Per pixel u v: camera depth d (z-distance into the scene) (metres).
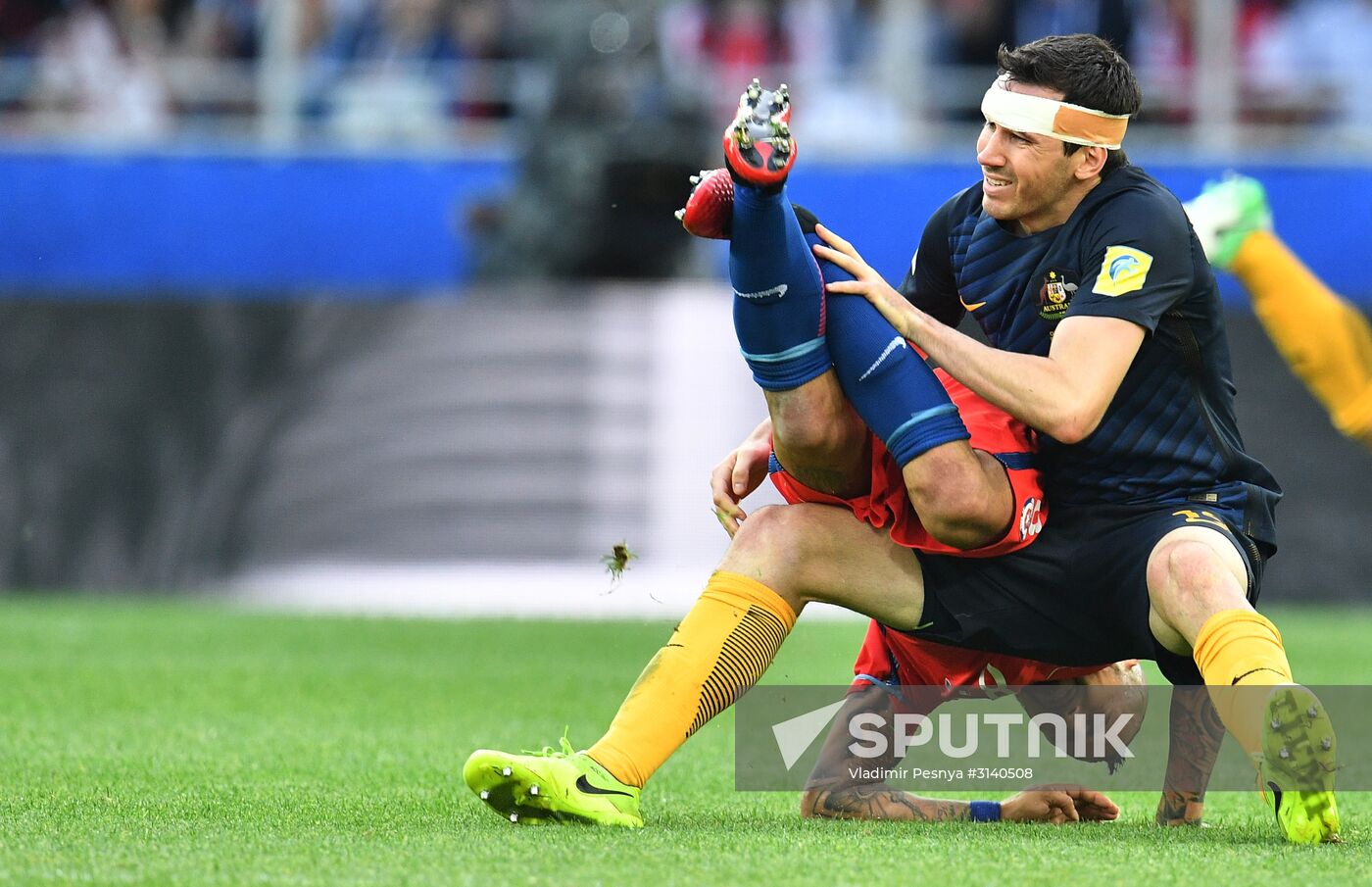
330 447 36.94
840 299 11.16
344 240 45.03
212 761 15.33
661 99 43.62
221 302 37.34
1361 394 29.89
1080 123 11.45
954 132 47.81
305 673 23.77
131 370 37.38
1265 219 26.56
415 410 36.91
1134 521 11.40
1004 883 9.00
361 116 47.94
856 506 11.69
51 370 37.53
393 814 11.79
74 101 48.34
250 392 37.19
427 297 37.12
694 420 36.78
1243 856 9.91
